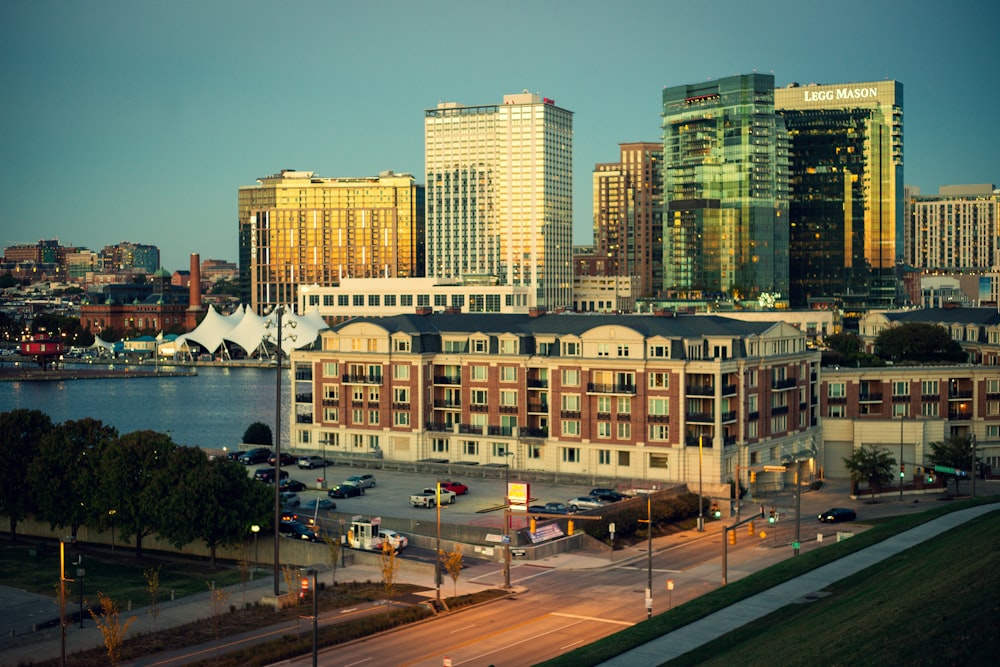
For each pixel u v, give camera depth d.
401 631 108.94
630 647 96.50
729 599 110.62
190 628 111.44
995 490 179.38
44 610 119.81
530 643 103.81
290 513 155.25
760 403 181.50
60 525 153.38
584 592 121.88
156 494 141.50
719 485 170.38
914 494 177.25
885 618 87.81
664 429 175.00
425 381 196.50
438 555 124.31
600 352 180.62
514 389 189.38
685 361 172.12
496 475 184.25
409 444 196.62
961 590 87.69
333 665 98.88
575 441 182.25
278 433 123.38
